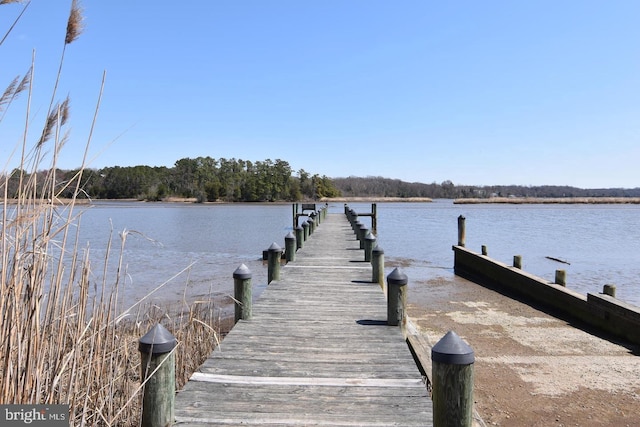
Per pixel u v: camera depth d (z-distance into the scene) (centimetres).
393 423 304
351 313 588
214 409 322
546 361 724
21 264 236
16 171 241
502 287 1349
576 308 982
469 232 3372
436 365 250
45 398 242
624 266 1770
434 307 1130
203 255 2034
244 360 420
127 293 1166
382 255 772
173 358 292
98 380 294
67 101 258
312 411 321
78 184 271
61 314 268
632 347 794
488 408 555
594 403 568
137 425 353
